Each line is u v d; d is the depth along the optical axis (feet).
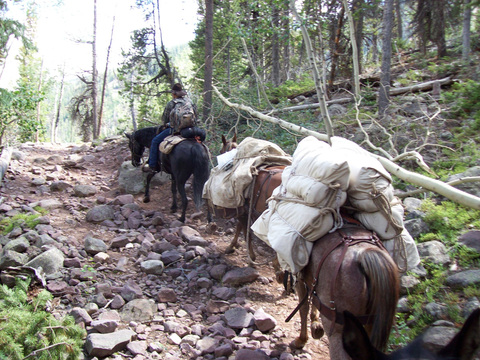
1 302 13.93
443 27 47.88
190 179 31.78
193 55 73.56
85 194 28.96
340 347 9.41
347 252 9.75
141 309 15.31
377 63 58.70
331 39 42.83
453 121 28.71
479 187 19.51
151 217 25.62
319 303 10.07
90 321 14.26
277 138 29.43
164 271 18.79
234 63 65.36
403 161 24.68
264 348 13.37
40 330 12.77
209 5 36.45
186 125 24.48
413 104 32.14
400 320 14.08
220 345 13.51
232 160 18.45
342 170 10.58
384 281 8.77
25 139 70.95
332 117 31.71
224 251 21.08
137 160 29.71
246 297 16.80
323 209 10.72
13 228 21.45
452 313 13.15
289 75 70.28
